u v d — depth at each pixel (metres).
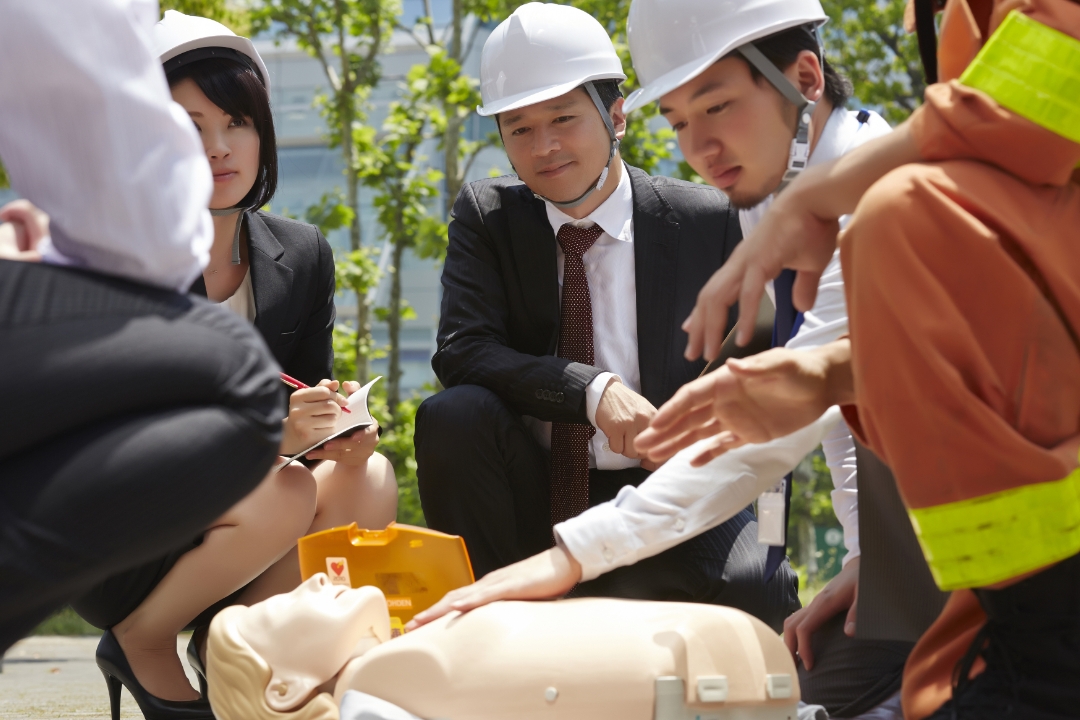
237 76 2.12
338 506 2.15
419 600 1.69
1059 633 1.05
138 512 1.05
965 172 1.04
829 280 1.56
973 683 1.10
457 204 2.43
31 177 1.07
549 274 2.32
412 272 18.34
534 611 1.28
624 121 2.32
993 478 1.03
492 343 2.27
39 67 1.04
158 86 1.11
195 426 1.08
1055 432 1.04
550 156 2.21
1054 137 1.02
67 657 5.09
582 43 2.23
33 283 1.05
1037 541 1.03
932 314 1.02
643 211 2.32
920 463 1.05
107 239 1.07
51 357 1.02
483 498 2.18
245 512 1.94
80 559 1.02
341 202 11.24
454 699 1.23
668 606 1.30
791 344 1.53
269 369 1.17
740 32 1.51
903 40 11.91
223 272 2.29
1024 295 1.01
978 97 1.04
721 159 1.54
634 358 2.31
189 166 1.13
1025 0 1.05
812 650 1.74
